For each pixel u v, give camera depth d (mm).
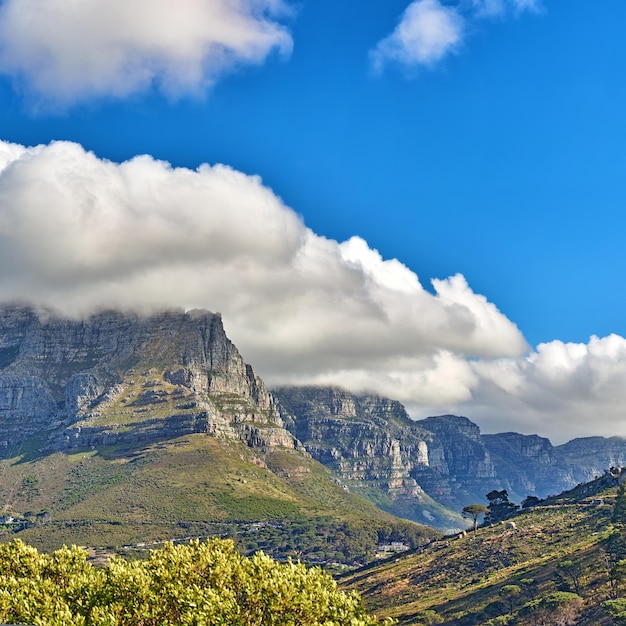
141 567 82938
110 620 73125
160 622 76125
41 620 74250
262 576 80000
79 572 90250
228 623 72250
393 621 81062
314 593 78312
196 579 81062
